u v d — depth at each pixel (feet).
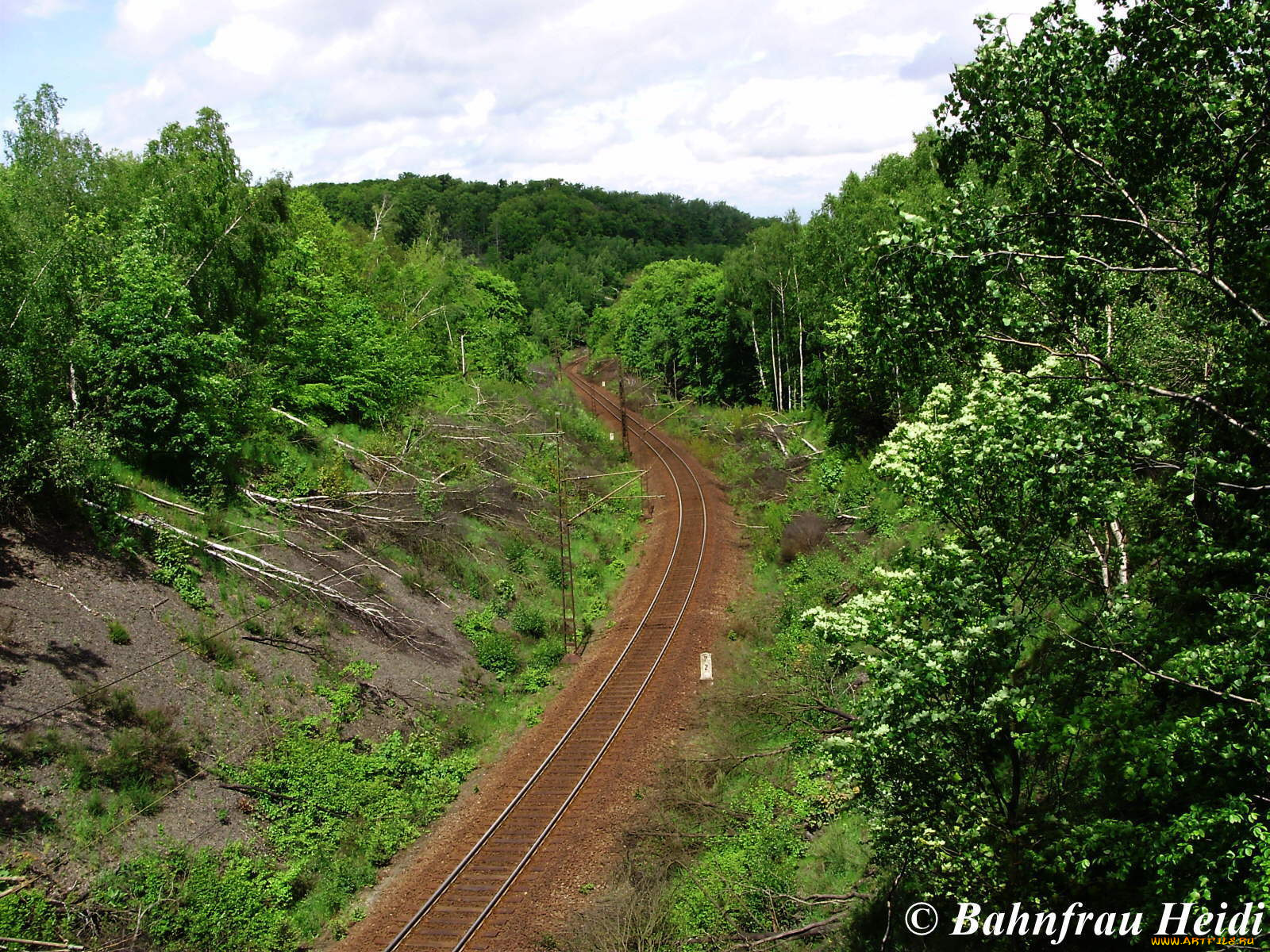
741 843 57.47
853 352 47.32
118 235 95.20
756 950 47.91
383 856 60.75
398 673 79.20
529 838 62.23
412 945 51.67
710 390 254.06
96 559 67.10
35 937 43.11
